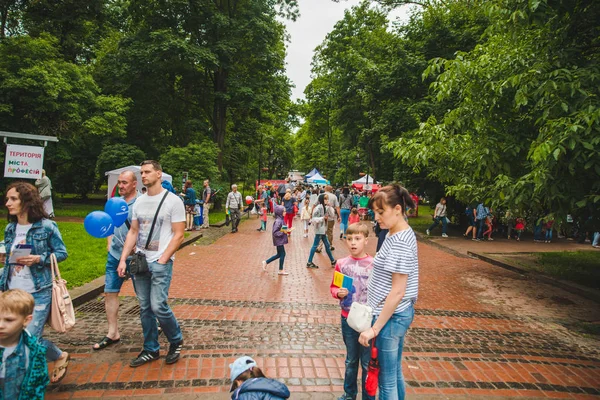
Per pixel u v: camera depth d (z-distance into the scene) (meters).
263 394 2.31
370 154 28.47
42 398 2.54
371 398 2.49
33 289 3.19
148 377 3.54
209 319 5.24
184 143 25.66
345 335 3.07
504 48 8.20
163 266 3.73
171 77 24.83
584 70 6.23
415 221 23.48
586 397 3.55
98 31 26.34
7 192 3.21
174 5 21.67
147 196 3.83
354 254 3.12
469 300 6.99
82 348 4.12
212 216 21.58
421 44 19.23
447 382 3.70
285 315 5.54
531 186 6.91
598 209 7.08
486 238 16.70
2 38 17.73
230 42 22.59
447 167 10.02
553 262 10.61
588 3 6.52
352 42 26.72
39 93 16.98
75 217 16.92
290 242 13.40
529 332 5.43
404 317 2.48
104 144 21.88
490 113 7.80
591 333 5.52
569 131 5.54
